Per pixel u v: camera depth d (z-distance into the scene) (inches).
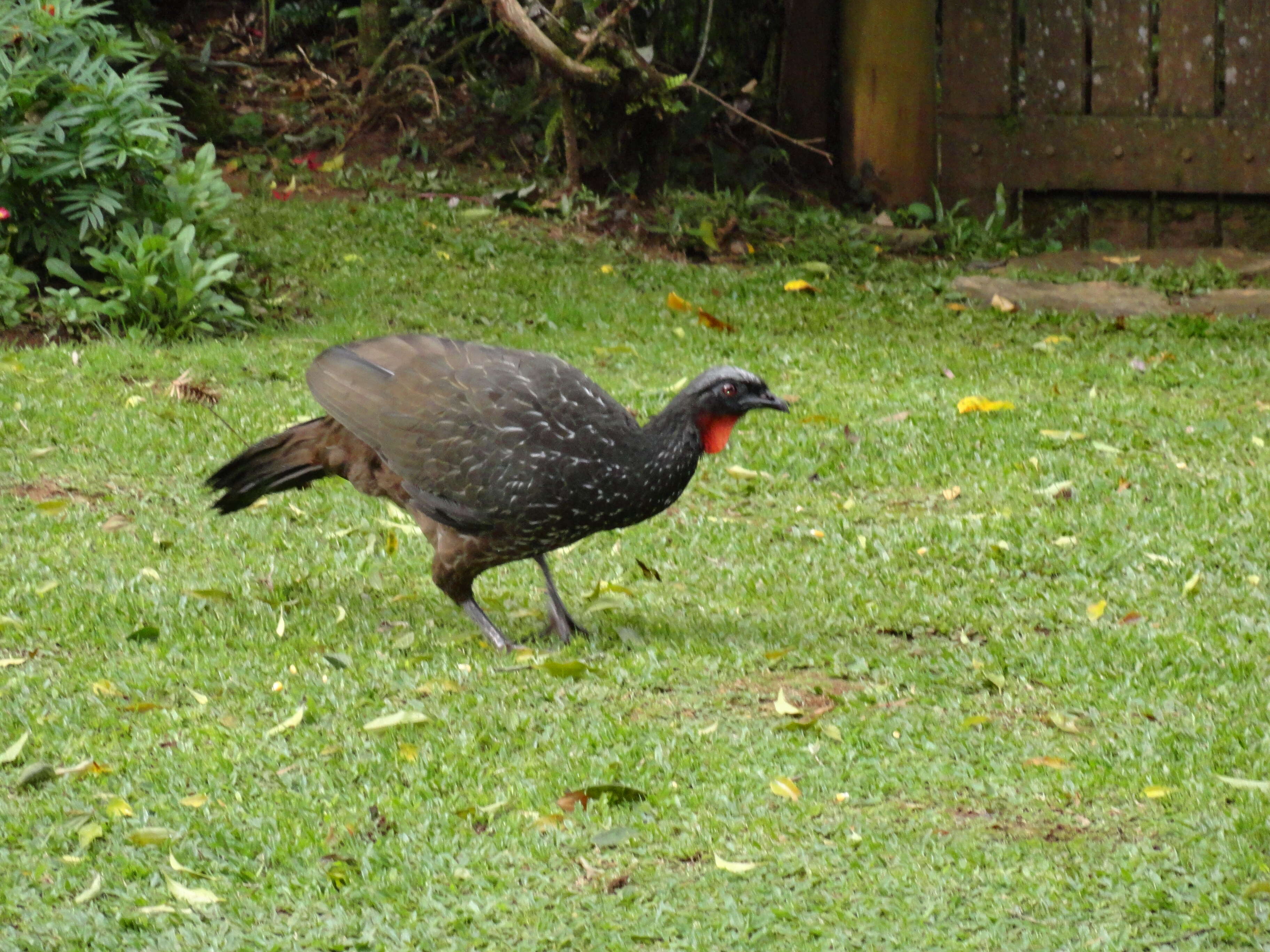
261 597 396.8
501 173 906.7
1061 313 740.7
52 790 290.4
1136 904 253.4
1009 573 420.2
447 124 954.7
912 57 901.8
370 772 299.7
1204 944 244.2
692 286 757.3
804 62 946.7
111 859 268.2
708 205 853.2
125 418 530.6
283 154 911.7
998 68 914.1
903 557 431.5
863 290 771.4
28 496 464.8
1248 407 575.2
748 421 556.1
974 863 267.0
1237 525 446.0
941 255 868.0
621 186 857.5
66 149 619.2
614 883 263.3
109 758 303.9
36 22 645.3
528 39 786.2
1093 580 412.5
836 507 476.1
